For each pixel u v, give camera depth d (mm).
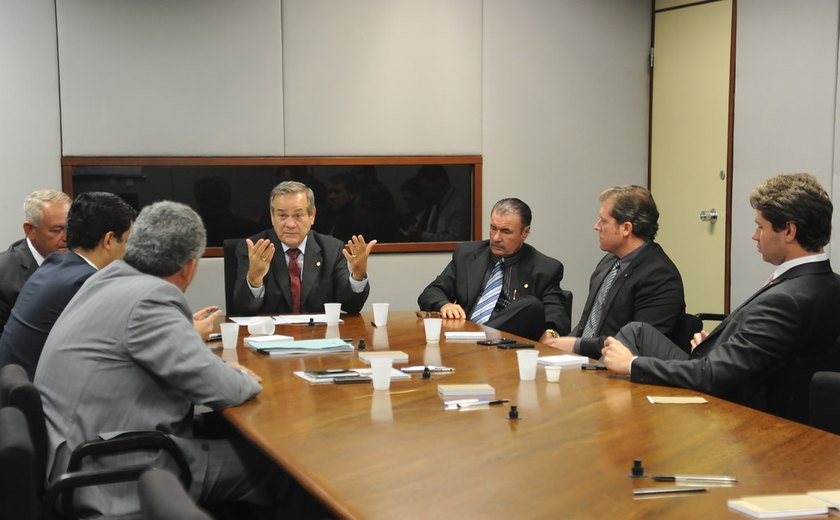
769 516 1515
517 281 4324
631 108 6590
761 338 2592
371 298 6137
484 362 2996
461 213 6305
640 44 6555
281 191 4219
